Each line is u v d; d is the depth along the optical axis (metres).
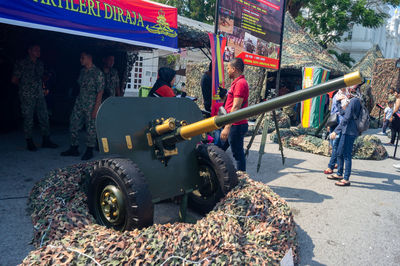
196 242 2.20
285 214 2.83
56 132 7.57
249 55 6.22
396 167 6.71
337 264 2.74
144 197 2.36
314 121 7.68
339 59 27.66
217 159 3.05
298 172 5.82
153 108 2.87
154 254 2.03
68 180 3.30
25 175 4.32
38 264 1.94
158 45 5.18
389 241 3.26
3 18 3.44
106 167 2.45
